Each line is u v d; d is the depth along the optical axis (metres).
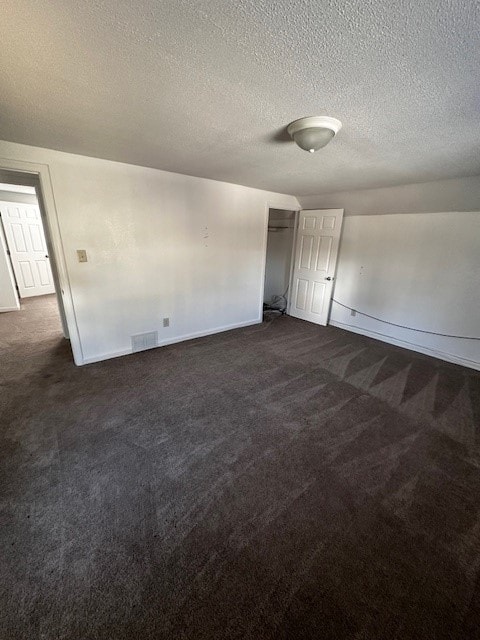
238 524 1.46
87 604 1.13
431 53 0.97
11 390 2.59
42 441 1.99
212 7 0.82
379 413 2.41
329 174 2.88
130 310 3.25
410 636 1.06
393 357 3.56
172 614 1.11
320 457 1.92
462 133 1.68
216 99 1.39
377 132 1.73
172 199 3.21
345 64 1.07
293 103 1.41
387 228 3.82
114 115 1.61
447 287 3.41
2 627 1.05
